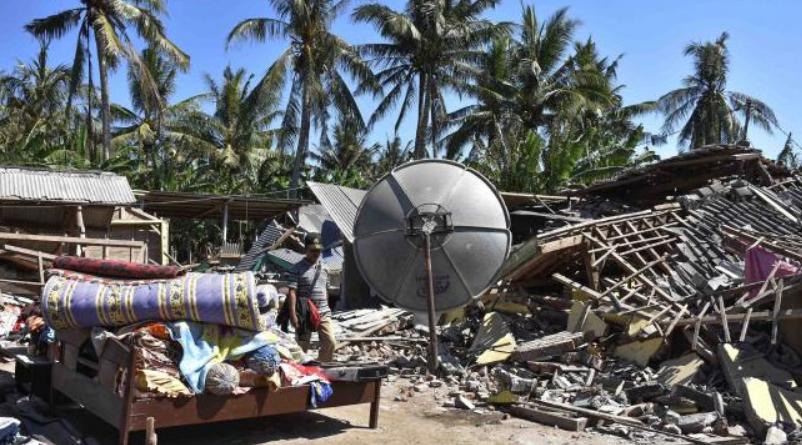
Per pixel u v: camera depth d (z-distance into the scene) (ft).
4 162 83.87
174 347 17.22
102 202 50.88
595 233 36.88
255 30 91.45
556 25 107.34
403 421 21.95
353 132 104.22
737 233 35.78
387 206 29.91
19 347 28.53
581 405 23.70
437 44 97.25
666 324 28.02
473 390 26.45
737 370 24.06
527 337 32.19
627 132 130.21
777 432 20.36
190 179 104.99
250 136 119.55
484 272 29.32
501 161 88.74
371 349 34.37
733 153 45.75
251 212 72.79
